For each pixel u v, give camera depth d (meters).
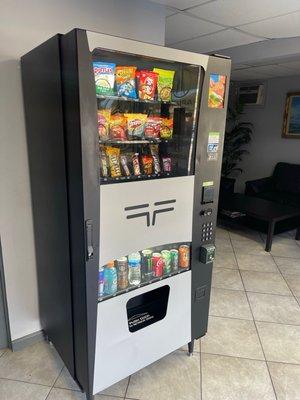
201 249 1.71
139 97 1.45
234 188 5.75
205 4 2.14
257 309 2.42
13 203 1.74
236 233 4.10
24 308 1.92
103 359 1.47
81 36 1.10
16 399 1.58
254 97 5.48
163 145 1.63
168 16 2.40
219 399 1.61
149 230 1.48
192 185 1.58
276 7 2.21
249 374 1.78
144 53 1.27
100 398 1.60
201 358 1.89
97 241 1.31
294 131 5.04
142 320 1.65
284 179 4.97
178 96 1.56
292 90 4.98
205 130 1.53
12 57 1.58
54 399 1.58
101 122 1.33
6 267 1.79
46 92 1.38
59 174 1.39
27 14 1.58
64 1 1.68
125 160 1.46
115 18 1.90
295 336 2.12
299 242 3.83
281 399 1.62
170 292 1.66
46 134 1.45
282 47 3.18
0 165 1.65
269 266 3.15
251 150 5.73
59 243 1.51
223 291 2.66
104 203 1.29
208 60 1.44
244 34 2.96
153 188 1.44
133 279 1.54
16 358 1.85
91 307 1.36
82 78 1.13
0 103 1.59
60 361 1.83
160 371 1.78
